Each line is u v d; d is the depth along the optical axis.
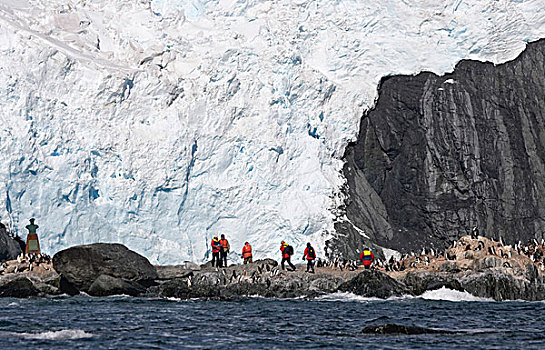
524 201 119.31
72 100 112.50
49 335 55.25
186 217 113.62
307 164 119.12
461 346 52.59
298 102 122.88
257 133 117.88
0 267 88.44
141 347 51.34
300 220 114.31
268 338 55.47
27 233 104.31
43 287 86.25
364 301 80.50
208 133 116.81
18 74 109.25
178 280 89.25
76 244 107.06
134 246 109.69
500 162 121.31
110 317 65.94
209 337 55.66
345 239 114.62
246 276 89.88
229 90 119.56
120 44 125.00
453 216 119.94
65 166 108.25
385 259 114.44
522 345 52.94
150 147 113.06
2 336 54.75
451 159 122.31
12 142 105.06
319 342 53.94
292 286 86.94
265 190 116.12
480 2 133.62
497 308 74.12
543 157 121.75
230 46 123.56
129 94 115.50
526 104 124.50
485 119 123.62
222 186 115.25
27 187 105.25
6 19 115.94
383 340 54.81
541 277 83.88
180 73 121.62
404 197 123.56
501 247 87.81
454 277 85.12
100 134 111.62
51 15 122.12
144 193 111.69
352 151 125.69
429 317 67.44
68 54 114.81
